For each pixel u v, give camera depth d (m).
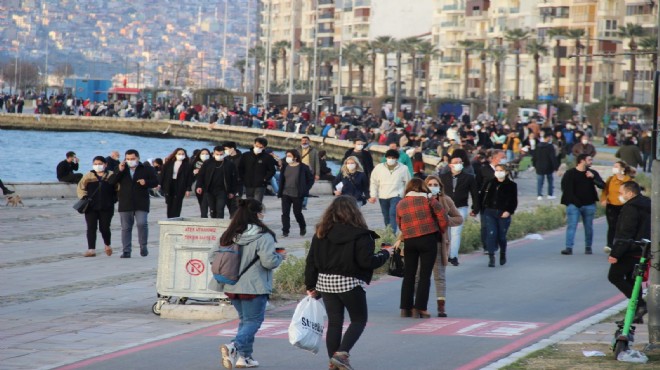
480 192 41.25
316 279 21.48
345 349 20.88
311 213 63.75
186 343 25.20
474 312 30.27
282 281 33.78
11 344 25.12
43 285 35.50
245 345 22.03
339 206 21.11
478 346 24.45
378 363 22.48
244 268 21.91
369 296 33.47
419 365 22.23
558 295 33.59
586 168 44.84
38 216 58.81
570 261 42.47
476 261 42.34
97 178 42.78
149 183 42.66
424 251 28.88
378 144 129.38
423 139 107.50
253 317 22.14
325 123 152.00
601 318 28.64
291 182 50.38
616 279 27.22
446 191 41.16
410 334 26.33
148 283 36.03
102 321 28.55
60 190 69.88
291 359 23.17
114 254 43.97
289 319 29.08
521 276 38.03
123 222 42.62
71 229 53.12
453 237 40.78
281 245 46.59
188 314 28.86
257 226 22.02
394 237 41.62
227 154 53.06
